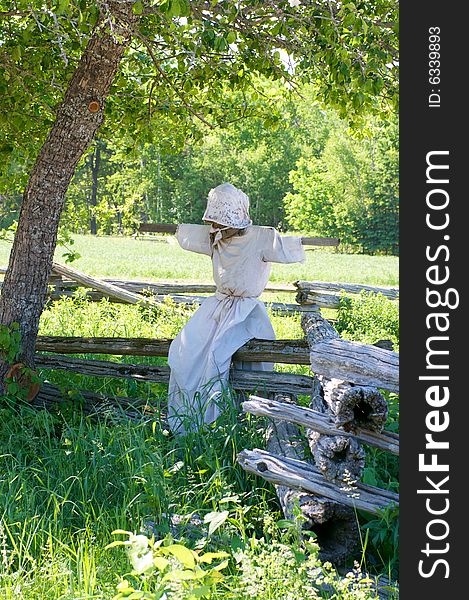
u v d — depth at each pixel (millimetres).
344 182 60875
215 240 7625
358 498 4934
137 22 7105
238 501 5125
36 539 4887
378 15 7051
